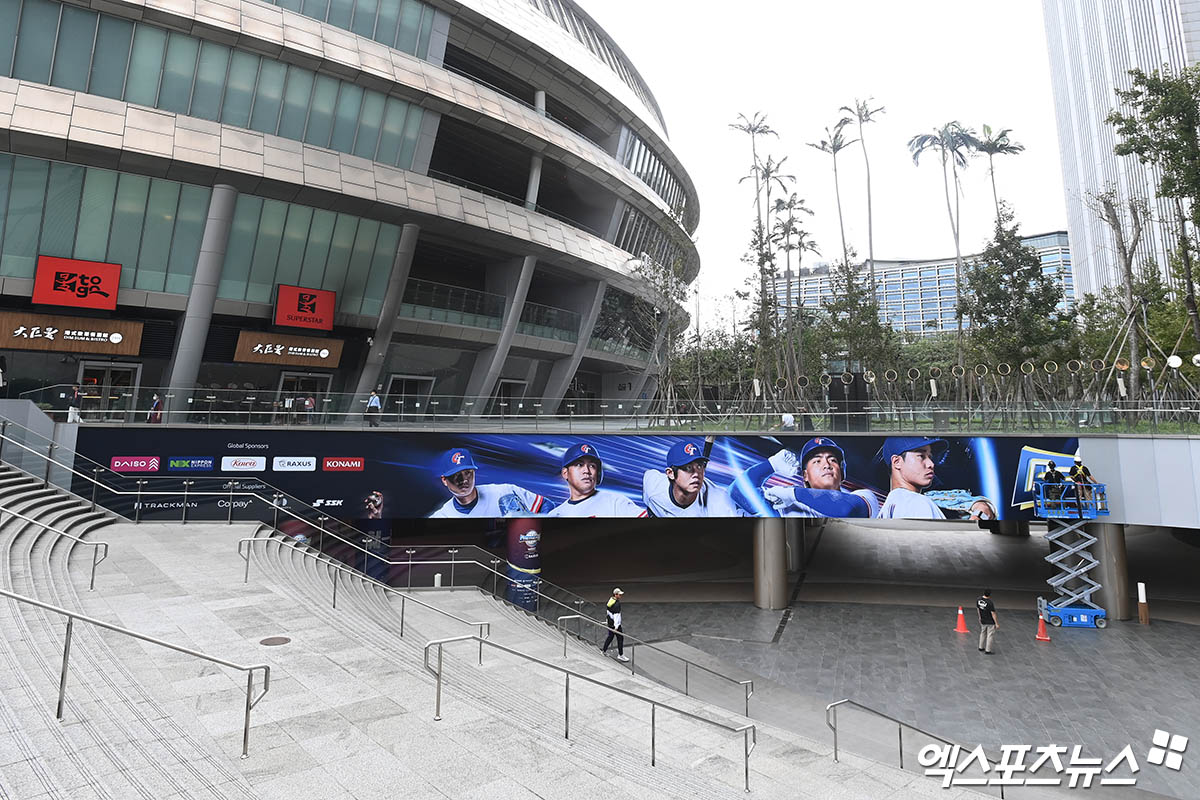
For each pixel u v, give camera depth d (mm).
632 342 43312
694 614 21562
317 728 5980
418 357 32594
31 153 21562
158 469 19094
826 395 22953
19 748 4762
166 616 9047
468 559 20000
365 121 27062
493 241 31109
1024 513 20812
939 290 151875
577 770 5652
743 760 7668
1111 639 18531
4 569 9539
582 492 21859
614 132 39625
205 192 24594
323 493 20547
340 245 27766
